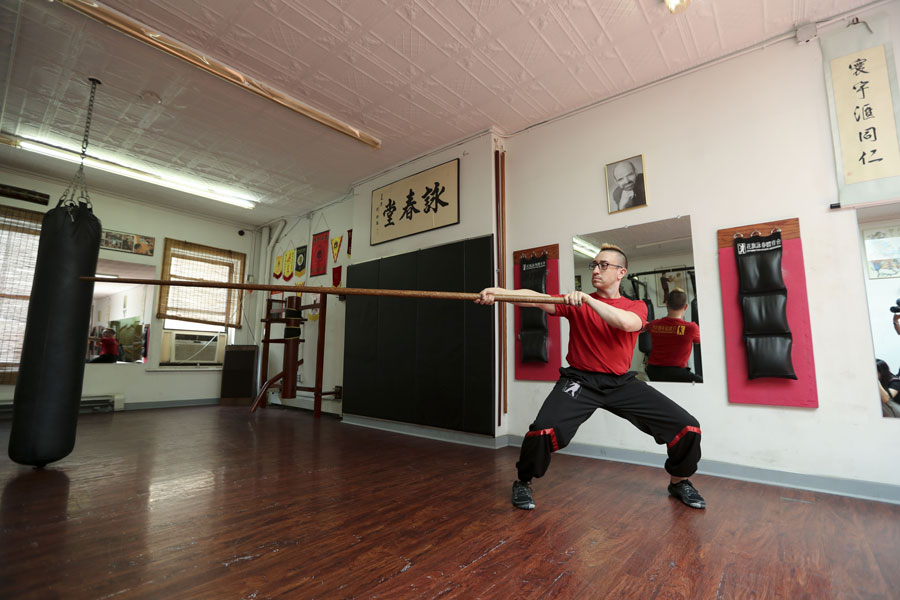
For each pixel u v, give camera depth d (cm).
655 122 348
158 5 289
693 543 183
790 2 274
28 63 348
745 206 302
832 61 279
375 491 257
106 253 629
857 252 263
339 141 465
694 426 220
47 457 288
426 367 449
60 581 149
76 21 303
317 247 668
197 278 714
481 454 363
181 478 280
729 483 278
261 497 244
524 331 399
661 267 334
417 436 445
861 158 266
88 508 223
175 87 378
